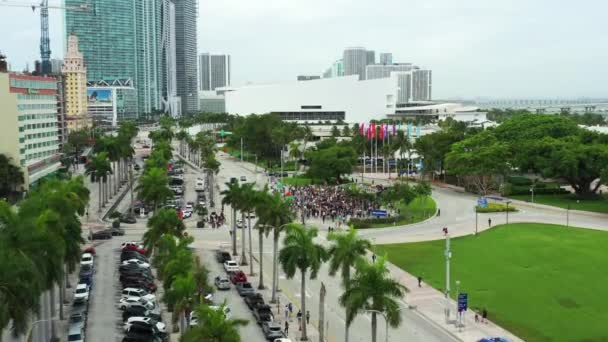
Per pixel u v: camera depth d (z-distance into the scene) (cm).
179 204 18025
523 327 8806
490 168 19725
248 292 10206
